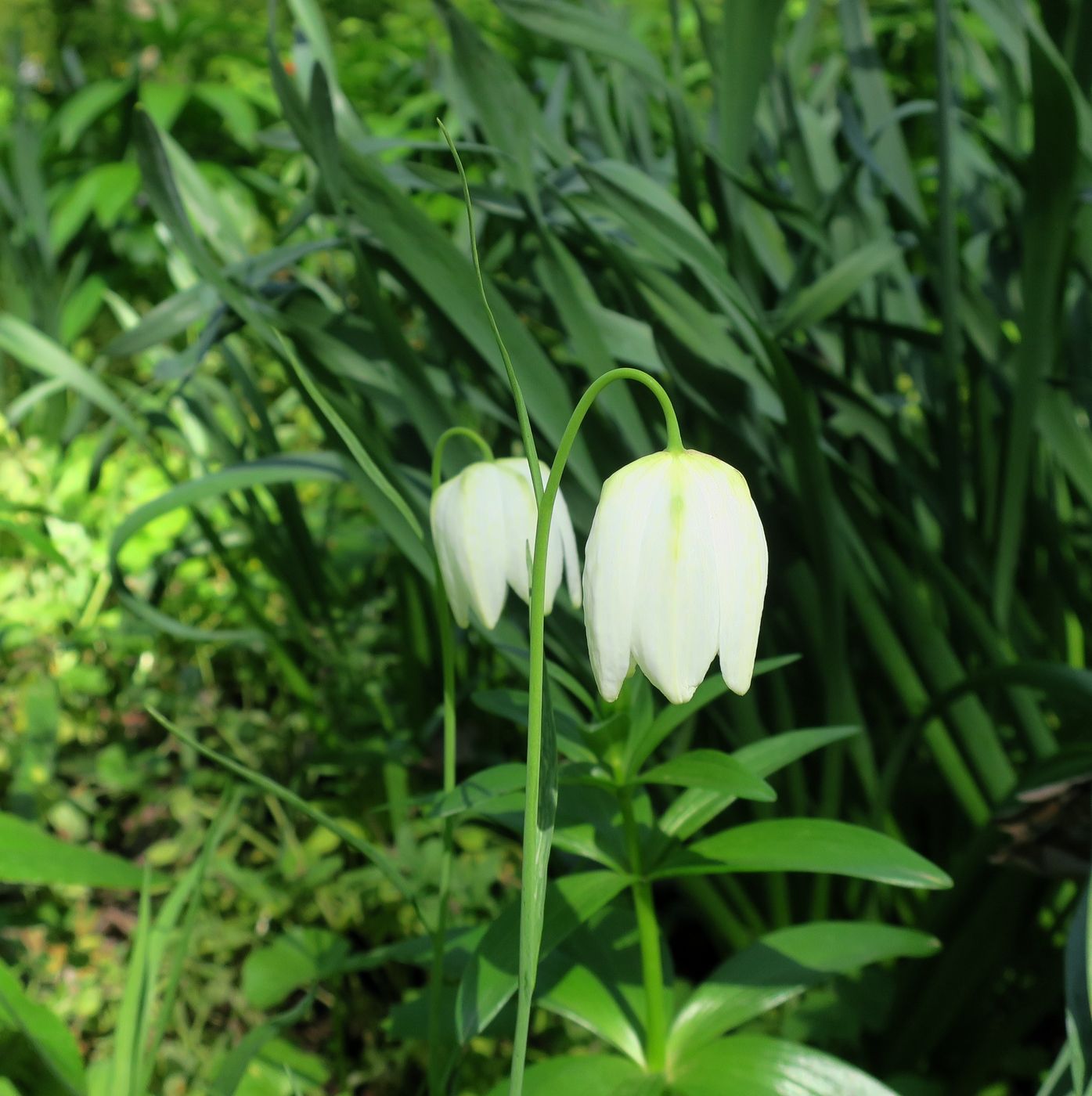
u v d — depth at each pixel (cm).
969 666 54
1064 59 50
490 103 49
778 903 54
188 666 70
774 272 59
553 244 50
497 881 62
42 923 56
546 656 52
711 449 53
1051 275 47
